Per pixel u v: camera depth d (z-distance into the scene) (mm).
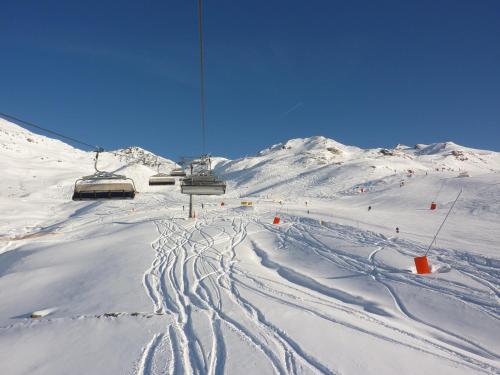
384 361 7371
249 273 15039
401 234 20922
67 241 27172
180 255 18562
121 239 23453
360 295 12250
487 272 13297
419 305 11055
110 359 7293
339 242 19641
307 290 13078
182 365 7055
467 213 30391
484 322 9656
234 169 131750
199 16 6117
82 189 12555
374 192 50250
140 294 12117
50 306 11734
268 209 37719
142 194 65188
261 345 7938
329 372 6824
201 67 7785
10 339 8438
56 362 7223
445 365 7461
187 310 10484
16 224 43656
